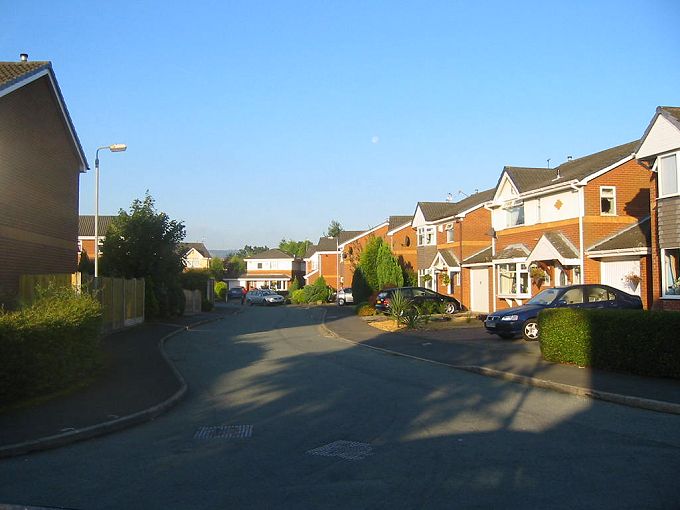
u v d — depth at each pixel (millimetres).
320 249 81625
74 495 6348
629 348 12953
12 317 10766
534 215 29562
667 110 19984
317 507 5762
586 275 25328
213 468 7254
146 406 10734
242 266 108250
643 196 26281
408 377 14289
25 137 20125
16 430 8977
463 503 5781
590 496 5930
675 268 20047
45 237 21891
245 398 11961
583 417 9664
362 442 8258
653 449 7645
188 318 35844
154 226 30844
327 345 22359
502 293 32219
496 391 12258
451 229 41562
